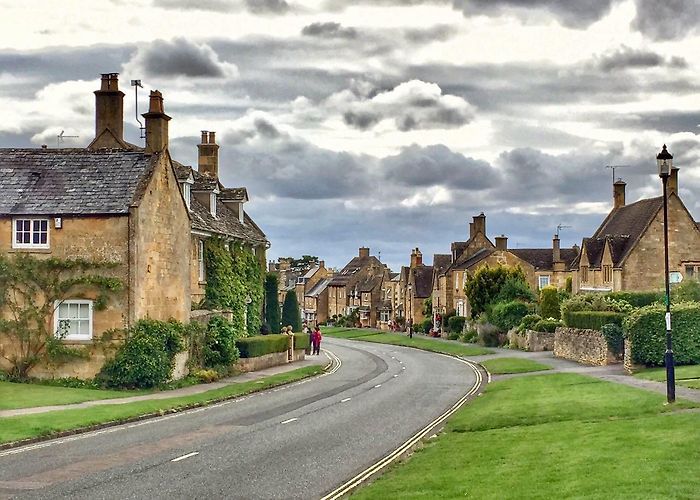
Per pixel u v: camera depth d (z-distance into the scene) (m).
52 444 22.73
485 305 79.88
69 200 37.66
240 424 27.06
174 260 41.50
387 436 24.34
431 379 45.28
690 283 50.56
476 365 56.28
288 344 57.75
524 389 35.44
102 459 20.31
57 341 36.84
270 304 64.75
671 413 24.22
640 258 64.38
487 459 18.95
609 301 54.03
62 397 32.44
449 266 103.50
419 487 16.17
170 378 39.03
